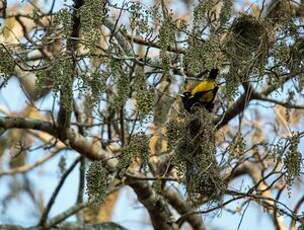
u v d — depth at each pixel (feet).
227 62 38.34
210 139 36.60
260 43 37.99
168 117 44.52
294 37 39.06
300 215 39.06
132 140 36.24
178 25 40.91
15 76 46.16
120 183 46.52
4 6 44.19
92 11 33.37
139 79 35.73
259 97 49.93
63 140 49.32
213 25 37.78
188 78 39.50
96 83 34.94
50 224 53.31
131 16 34.99
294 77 39.73
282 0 39.47
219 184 36.70
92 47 33.40
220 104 44.60
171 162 38.04
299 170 35.81
